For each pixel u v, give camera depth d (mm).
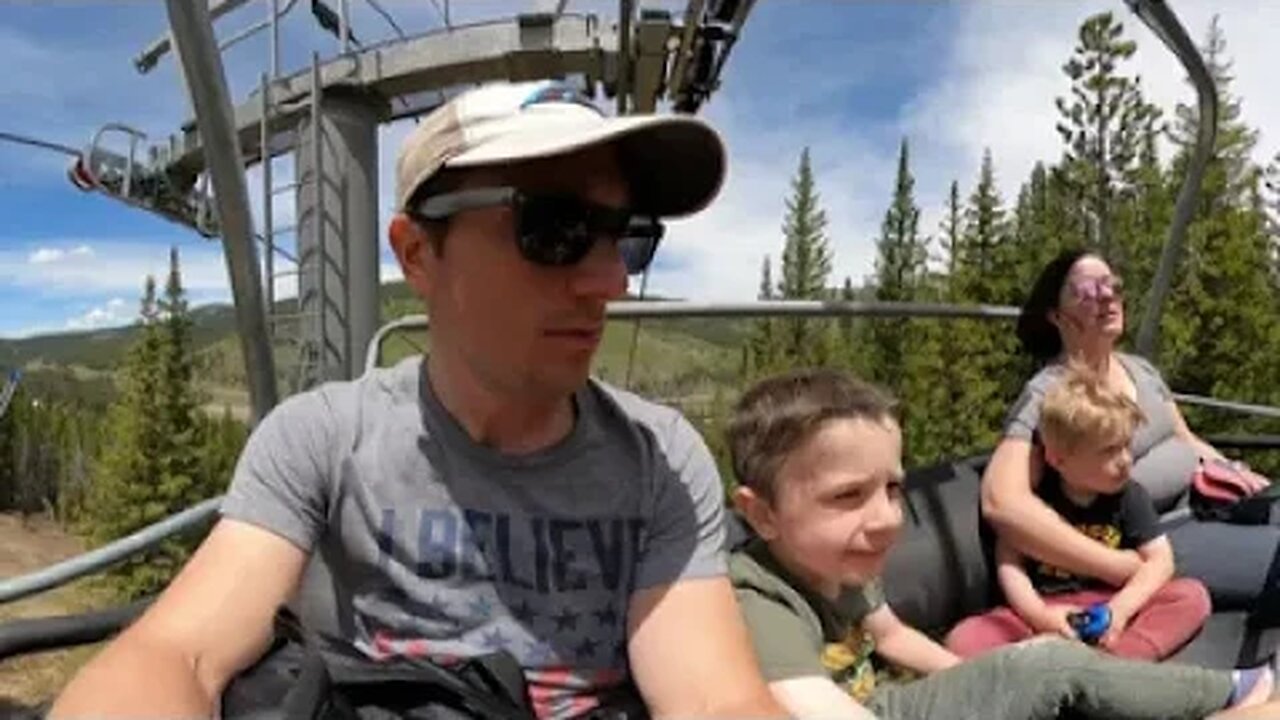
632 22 3514
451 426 871
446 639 853
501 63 6121
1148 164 20234
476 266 808
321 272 5746
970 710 1100
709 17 2990
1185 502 1911
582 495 885
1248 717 1013
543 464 876
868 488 1104
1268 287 19281
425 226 838
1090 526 1613
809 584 1165
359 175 6078
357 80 6133
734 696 835
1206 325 17391
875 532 1105
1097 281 1813
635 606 892
